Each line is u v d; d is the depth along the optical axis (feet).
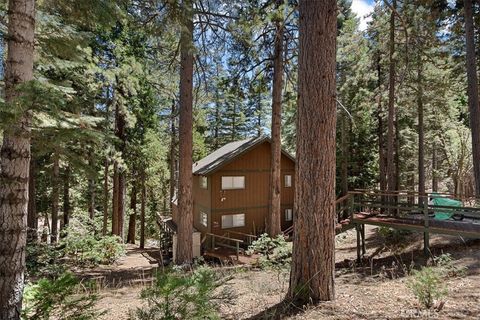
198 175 60.95
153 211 84.48
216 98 46.68
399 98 51.78
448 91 50.26
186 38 30.07
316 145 15.66
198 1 33.12
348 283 21.26
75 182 54.90
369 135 70.33
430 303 14.51
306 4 16.03
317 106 15.67
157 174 70.33
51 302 11.50
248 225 57.88
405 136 71.46
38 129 12.66
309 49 15.85
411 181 88.84
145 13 28.50
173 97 48.47
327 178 15.72
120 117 54.19
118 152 48.42
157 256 53.31
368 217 32.48
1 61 16.02
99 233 53.47
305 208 15.88
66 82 17.85
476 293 16.01
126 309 17.78
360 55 47.32
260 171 59.36
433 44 39.22
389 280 20.79
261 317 14.42
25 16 12.20
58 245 41.81
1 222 11.80
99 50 44.21
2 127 10.36
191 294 12.80
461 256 24.34
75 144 34.45
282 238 39.47
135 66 42.14
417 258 26.37
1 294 11.59
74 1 16.46
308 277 15.76
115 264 44.06
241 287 21.08
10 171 11.91
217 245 54.08
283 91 49.73
